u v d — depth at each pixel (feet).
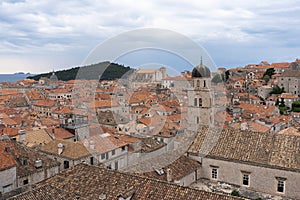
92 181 94.48
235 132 135.33
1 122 234.58
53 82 645.10
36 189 81.71
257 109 319.47
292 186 112.47
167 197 82.58
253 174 120.06
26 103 422.41
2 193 99.09
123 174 93.30
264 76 546.26
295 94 433.48
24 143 167.22
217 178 128.06
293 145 121.29
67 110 281.95
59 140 149.07
